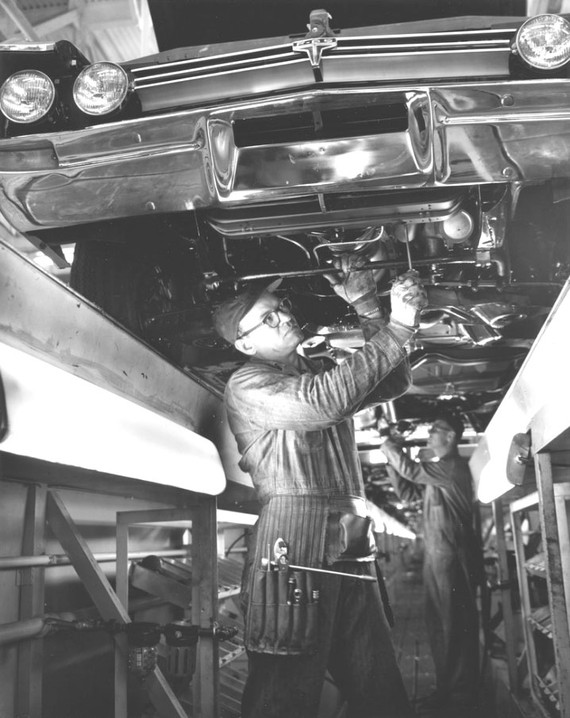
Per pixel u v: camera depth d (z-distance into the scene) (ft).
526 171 6.28
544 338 6.35
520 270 7.98
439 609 13.79
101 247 8.16
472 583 13.93
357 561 6.52
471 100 6.03
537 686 14.23
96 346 6.54
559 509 8.77
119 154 6.47
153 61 6.58
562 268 7.87
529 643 14.57
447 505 14.19
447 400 14.90
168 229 8.04
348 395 6.18
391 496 31.73
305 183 6.19
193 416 8.61
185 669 7.30
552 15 5.89
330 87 6.04
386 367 6.26
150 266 8.63
